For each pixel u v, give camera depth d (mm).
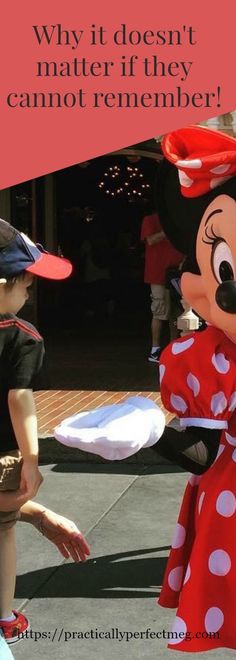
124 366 10305
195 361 2857
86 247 15508
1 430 3336
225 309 2787
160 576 4504
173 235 3377
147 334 13273
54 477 6305
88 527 5230
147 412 2756
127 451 2682
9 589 3631
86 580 4473
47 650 3756
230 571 2832
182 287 3227
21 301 3277
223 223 2918
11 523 3465
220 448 2959
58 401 8352
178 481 6145
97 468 6531
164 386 2908
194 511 3113
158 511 5508
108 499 5766
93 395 8609
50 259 3365
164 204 3375
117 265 16281
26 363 3221
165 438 2891
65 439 2709
